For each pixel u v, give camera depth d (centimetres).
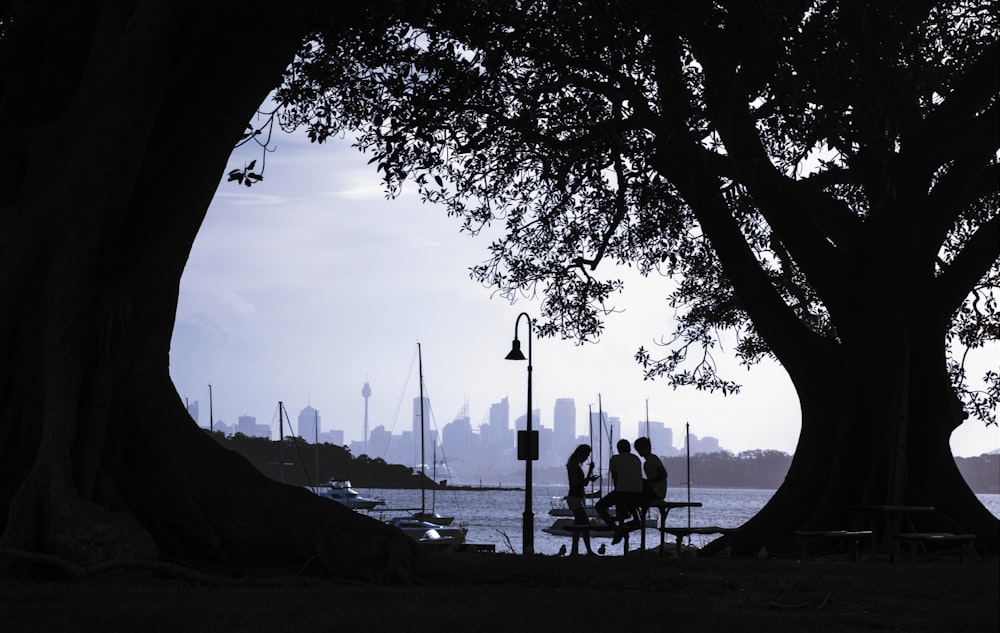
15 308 1158
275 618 803
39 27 1229
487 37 1555
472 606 900
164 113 1220
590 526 1850
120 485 1208
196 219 1256
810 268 1892
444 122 1811
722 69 1498
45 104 1226
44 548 1078
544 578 1179
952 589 1120
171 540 1206
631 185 1834
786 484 1894
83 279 1167
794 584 1130
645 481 1823
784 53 1414
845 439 1834
